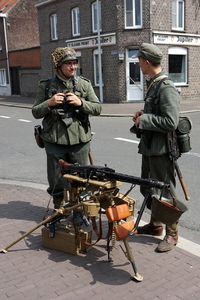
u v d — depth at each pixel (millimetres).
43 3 24688
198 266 3205
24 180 6473
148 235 3895
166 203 3178
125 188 5875
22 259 3379
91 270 3154
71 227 3574
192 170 6750
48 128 3906
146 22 19344
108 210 2969
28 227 4125
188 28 21266
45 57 26219
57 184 4012
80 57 22750
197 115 15164
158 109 3369
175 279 2992
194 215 4625
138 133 3621
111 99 20953
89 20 21344
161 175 3494
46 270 3168
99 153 8375
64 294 2797
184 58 21719
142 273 3088
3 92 32781
